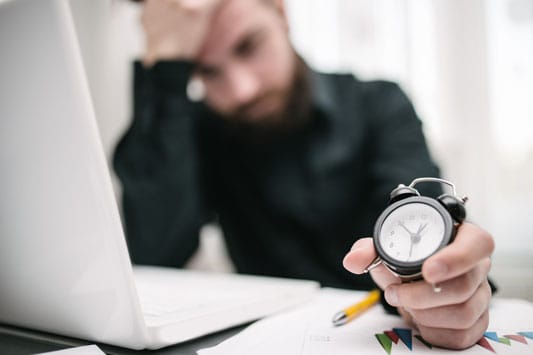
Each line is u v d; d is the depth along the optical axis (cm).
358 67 115
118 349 36
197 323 38
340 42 116
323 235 106
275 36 108
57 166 33
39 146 33
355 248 35
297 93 112
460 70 104
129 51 133
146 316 37
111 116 135
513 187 101
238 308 42
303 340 36
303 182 109
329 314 45
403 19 109
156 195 105
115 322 34
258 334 39
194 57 105
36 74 32
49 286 37
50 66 31
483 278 32
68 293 36
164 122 105
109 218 32
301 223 107
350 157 109
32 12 31
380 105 110
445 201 32
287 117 112
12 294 41
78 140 31
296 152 112
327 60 118
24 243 38
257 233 111
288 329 40
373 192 104
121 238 32
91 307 35
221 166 117
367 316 44
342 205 107
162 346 35
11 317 42
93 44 134
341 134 111
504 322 40
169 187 105
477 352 32
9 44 33
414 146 102
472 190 104
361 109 112
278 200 109
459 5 103
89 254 33
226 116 114
